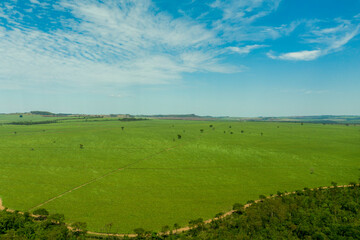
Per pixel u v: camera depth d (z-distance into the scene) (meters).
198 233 61.19
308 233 55.66
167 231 64.06
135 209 77.81
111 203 82.44
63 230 57.44
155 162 134.50
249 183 104.00
